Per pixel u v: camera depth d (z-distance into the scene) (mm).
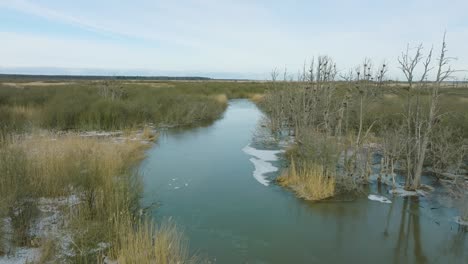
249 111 29250
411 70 9008
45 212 6652
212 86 47281
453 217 7746
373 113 14281
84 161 8242
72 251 5543
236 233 6891
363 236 6922
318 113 14609
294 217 7723
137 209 7508
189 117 21469
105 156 9438
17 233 5562
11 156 7055
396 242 6691
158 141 15617
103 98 19906
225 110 29672
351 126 14508
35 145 9930
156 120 19750
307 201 8602
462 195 8625
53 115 16500
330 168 9516
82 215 6395
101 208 6770
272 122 17594
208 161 12250
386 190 9328
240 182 10000
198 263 5660
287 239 6727
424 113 10594
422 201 8609
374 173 10547
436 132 10969
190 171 11008
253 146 14781
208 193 9086
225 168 11391
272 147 14555
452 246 6562
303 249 6363
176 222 7254
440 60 8578
